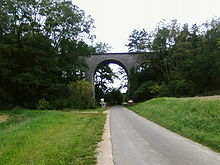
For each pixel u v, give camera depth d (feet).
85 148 23.06
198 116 35.06
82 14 131.95
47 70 117.91
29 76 104.99
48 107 106.93
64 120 52.42
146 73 160.15
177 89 124.57
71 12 124.57
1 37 110.52
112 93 219.00
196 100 47.21
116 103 225.35
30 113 83.35
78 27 128.88
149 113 60.13
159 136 29.43
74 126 39.93
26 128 39.60
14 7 110.83
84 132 32.09
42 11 120.06
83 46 133.49
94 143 25.43
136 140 27.20
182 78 131.34
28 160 19.04
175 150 21.75
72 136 28.60
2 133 37.52
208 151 21.06
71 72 128.26
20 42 109.60
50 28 121.08
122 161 18.63
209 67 124.36
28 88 107.45
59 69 118.73
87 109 111.34
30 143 26.00
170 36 140.77
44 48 116.16
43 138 28.48
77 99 118.21
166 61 141.69
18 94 117.39
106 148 23.21
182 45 133.69
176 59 139.74
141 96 142.31
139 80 161.48
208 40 134.92
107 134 31.89
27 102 117.39
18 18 113.39
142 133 32.14
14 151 22.65
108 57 167.32
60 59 128.36
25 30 113.91
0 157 20.66
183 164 17.42
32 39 109.29
